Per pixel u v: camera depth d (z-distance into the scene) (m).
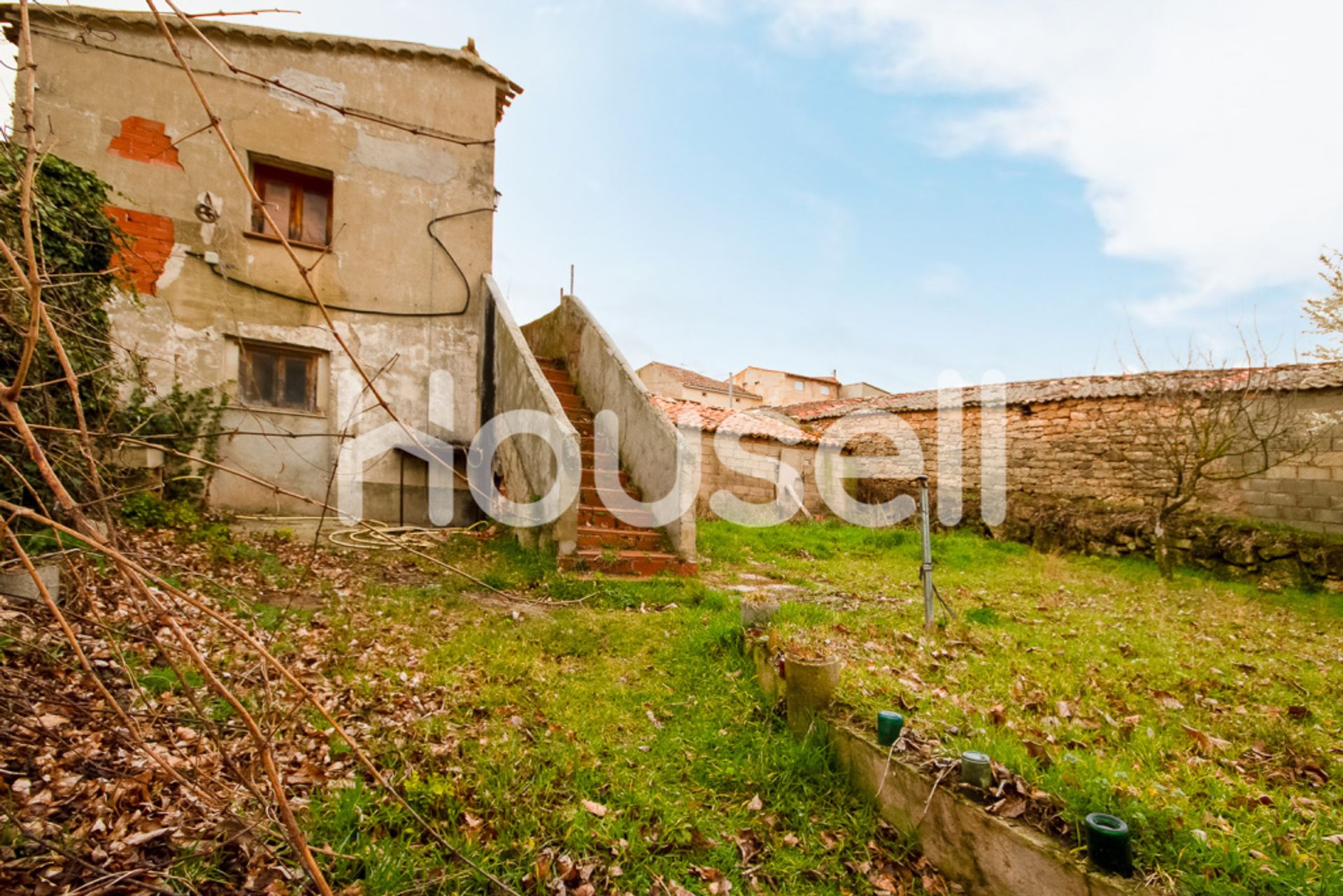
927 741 2.81
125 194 7.36
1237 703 3.63
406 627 4.84
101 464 2.40
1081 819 2.17
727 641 4.66
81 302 3.73
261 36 8.08
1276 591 8.69
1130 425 12.03
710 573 8.04
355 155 8.65
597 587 6.21
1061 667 4.14
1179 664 4.38
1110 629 5.48
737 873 2.51
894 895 2.41
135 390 6.68
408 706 3.55
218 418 6.86
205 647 3.76
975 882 2.32
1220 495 10.71
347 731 3.15
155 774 2.52
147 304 7.34
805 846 2.66
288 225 8.38
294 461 7.99
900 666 3.93
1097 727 3.10
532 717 3.58
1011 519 13.08
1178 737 3.06
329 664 3.95
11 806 2.18
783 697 3.65
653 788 2.99
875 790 2.84
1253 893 1.87
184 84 7.73
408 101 9.02
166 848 2.20
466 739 3.24
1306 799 2.40
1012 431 13.84
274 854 2.25
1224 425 10.36
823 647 4.04
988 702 3.34
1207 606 7.41
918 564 10.21
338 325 8.43
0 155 1.91
